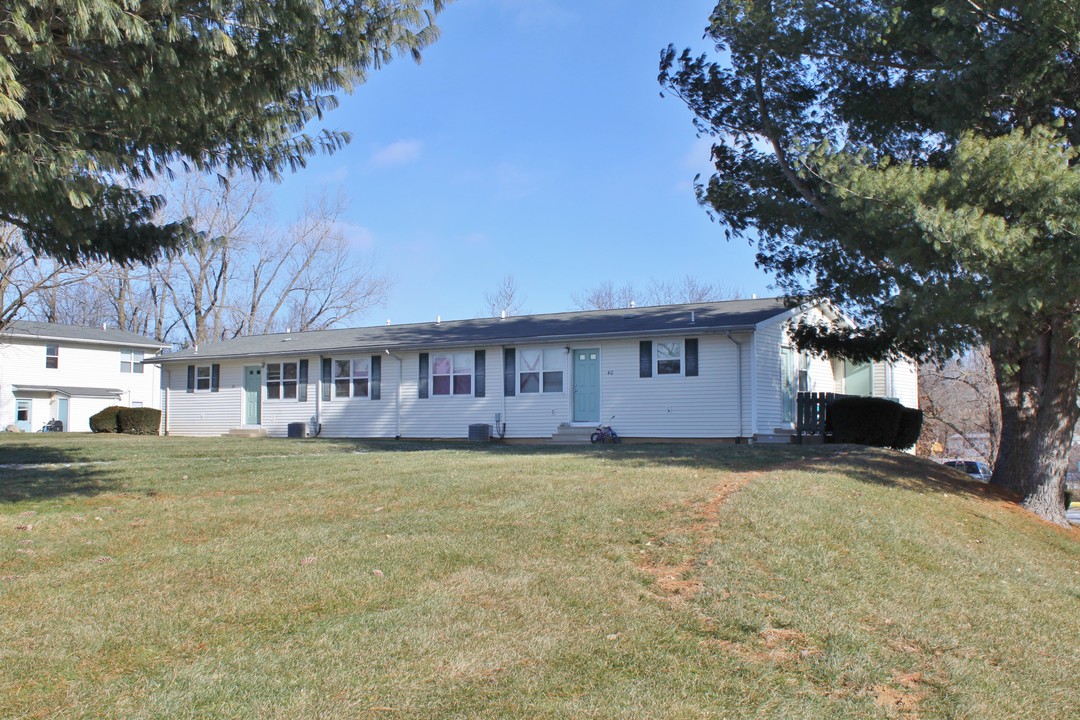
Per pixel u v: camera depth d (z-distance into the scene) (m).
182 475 12.20
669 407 20.84
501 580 6.57
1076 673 5.64
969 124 11.60
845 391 25.50
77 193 7.72
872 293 14.15
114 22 7.02
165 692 4.60
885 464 13.35
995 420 35.81
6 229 21.69
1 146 7.58
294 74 8.87
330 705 4.50
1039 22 10.41
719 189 15.32
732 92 14.97
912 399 26.94
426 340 24.58
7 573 6.78
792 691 4.93
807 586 6.69
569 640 5.45
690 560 7.21
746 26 13.61
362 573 6.72
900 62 13.02
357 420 25.61
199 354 29.02
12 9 6.85
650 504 9.04
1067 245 9.60
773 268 16.23
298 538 7.84
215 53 8.08
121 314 47.69
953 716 4.79
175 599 6.11
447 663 5.04
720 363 20.30
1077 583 8.40
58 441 22.56
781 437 19.92
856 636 5.75
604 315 25.00
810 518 8.66
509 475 11.22
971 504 11.66
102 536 7.98
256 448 18.94
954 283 10.52
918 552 8.17
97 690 4.64
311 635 5.44
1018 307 10.05
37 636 5.38
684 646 5.44
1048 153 9.88
